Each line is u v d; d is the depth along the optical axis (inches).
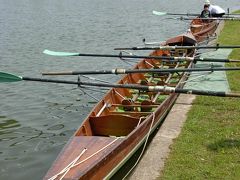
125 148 350.3
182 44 767.7
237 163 319.6
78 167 302.0
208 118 423.5
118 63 846.5
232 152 339.3
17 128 498.9
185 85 563.5
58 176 289.6
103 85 442.9
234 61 540.1
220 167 314.2
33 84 687.7
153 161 330.6
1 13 1763.0
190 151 344.2
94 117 397.1
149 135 412.5
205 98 493.4
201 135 378.3
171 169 315.6
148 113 431.8
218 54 765.9
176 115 437.1
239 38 956.6
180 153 341.4
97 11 1894.7
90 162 308.7
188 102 481.7
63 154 320.8
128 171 352.5
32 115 543.8
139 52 981.2
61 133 483.8
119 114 424.2
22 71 787.4
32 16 1681.8
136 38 1176.8
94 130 401.7
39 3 2231.8
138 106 452.8
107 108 447.5
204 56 751.7
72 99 609.9
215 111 444.5
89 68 807.1
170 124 410.9
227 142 358.6
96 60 876.0
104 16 1697.8
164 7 2119.8
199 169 312.3
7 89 658.2
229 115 429.7
